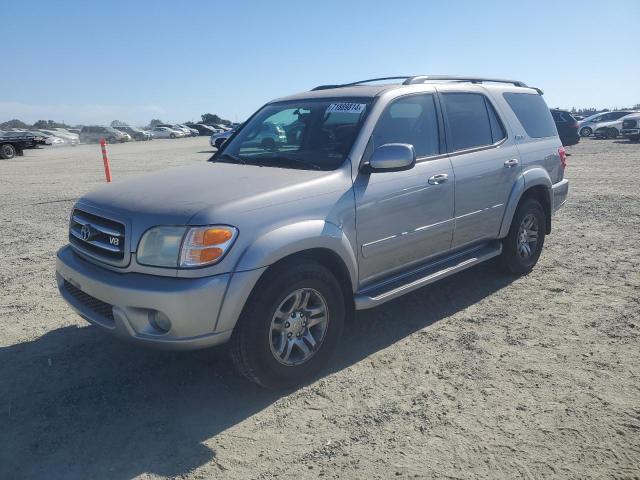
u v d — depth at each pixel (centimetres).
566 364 376
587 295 506
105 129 4675
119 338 333
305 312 353
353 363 388
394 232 407
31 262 649
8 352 411
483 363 381
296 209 342
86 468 280
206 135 5984
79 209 378
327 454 288
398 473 271
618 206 917
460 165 461
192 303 301
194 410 333
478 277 566
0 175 1691
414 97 445
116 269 332
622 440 292
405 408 329
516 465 275
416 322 456
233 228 314
